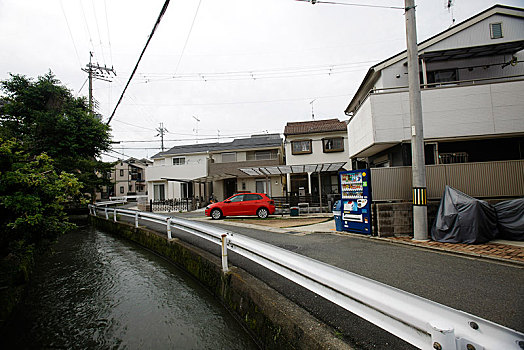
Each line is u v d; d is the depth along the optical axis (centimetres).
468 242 550
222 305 430
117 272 635
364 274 405
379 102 822
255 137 2848
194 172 2112
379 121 818
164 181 2202
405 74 973
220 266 464
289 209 1381
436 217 608
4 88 1195
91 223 1523
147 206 1952
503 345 99
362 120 949
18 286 494
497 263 441
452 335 111
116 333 373
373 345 236
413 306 135
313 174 1869
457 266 432
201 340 342
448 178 665
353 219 742
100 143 1320
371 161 1205
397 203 663
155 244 798
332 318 288
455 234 565
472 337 109
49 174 535
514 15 917
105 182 1527
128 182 4225
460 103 780
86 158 1384
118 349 335
